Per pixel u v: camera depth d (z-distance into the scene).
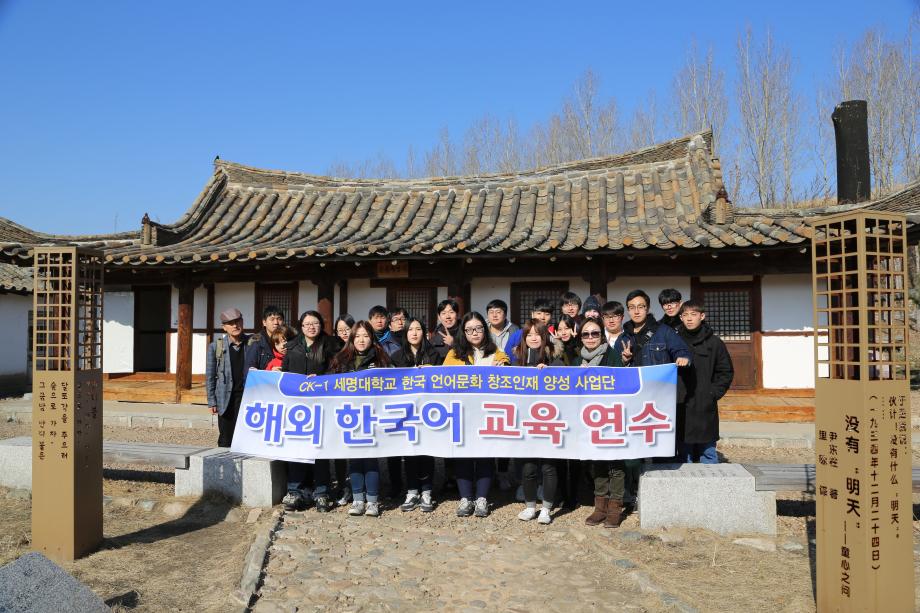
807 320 10.82
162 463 6.81
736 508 5.70
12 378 19.23
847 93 25.00
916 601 4.36
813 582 4.62
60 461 5.12
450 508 6.57
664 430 5.82
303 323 6.47
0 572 3.63
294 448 6.28
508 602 4.39
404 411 6.17
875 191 24.34
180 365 12.31
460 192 13.84
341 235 12.12
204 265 11.38
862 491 3.71
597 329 6.18
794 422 10.27
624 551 5.27
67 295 5.27
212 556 5.26
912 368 17.80
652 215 11.55
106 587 4.62
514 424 6.02
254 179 15.29
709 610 4.16
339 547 5.41
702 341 6.35
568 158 29.80
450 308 7.26
